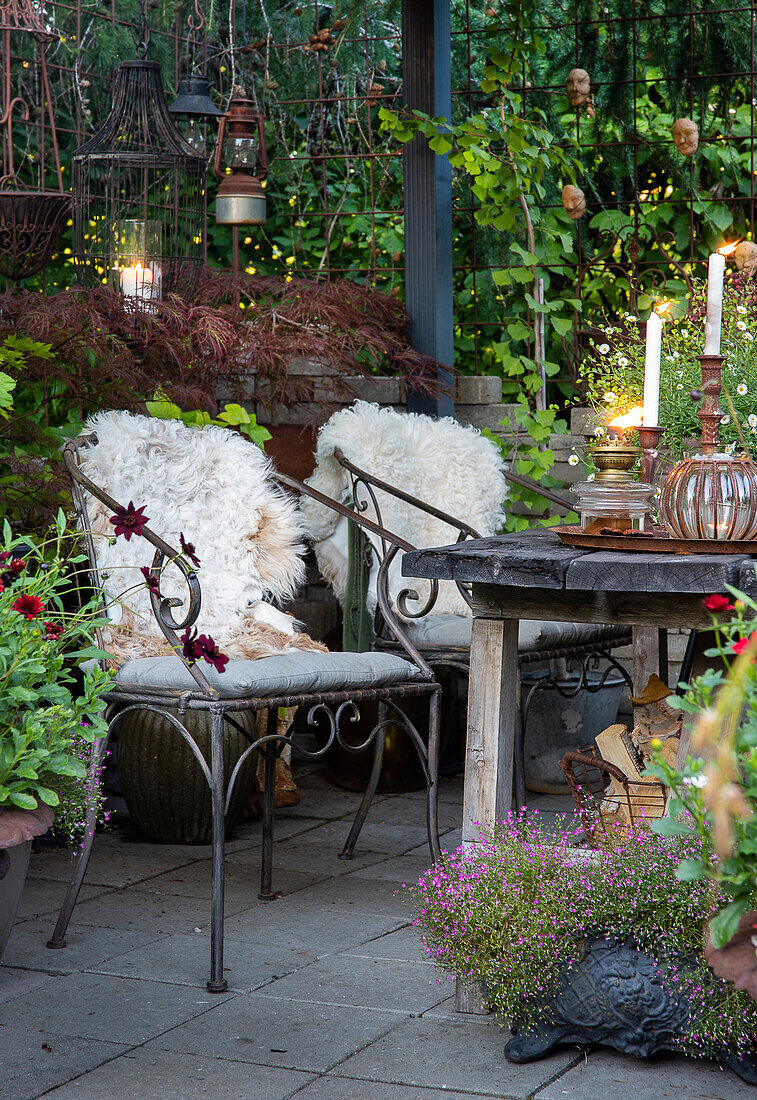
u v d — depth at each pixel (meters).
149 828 3.25
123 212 3.94
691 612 2.05
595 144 4.66
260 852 3.18
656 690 2.66
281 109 5.48
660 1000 1.90
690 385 3.01
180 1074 1.91
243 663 2.45
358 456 3.32
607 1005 1.92
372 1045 2.01
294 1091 1.85
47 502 3.13
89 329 3.41
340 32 5.01
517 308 4.88
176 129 4.03
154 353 3.64
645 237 4.79
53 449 3.33
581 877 1.97
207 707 2.30
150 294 3.77
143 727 3.16
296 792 3.66
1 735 2.11
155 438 2.86
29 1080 1.88
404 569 2.14
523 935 1.94
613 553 2.11
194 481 2.89
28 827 2.04
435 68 4.09
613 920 1.93
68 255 4.80
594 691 3.59
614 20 4.54
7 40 3.93
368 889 2.86
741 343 3.10
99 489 2.54
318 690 2.51
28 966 2.36
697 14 4.57
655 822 1.62
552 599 2.13
